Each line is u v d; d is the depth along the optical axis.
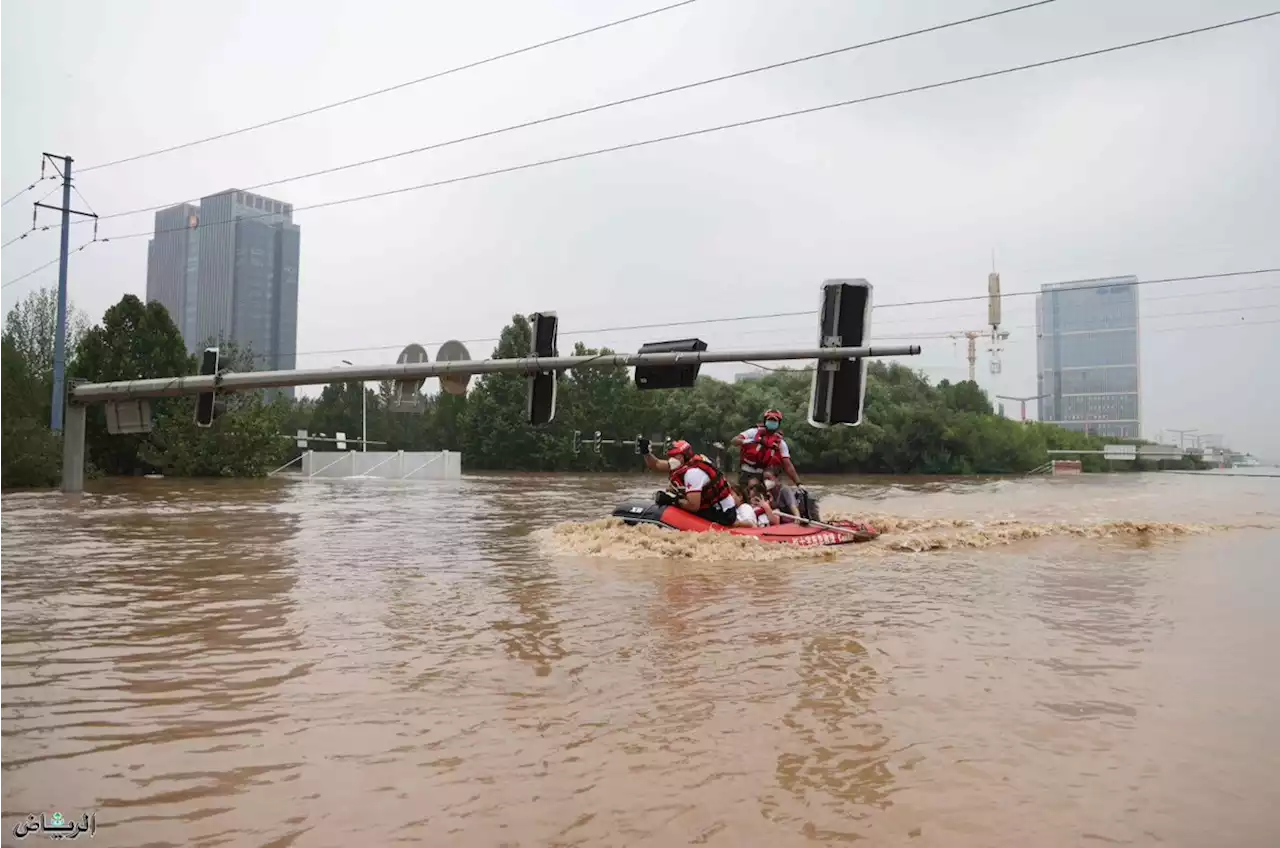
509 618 6.55
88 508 17.41
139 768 3.53
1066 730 4.03
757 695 4.57
